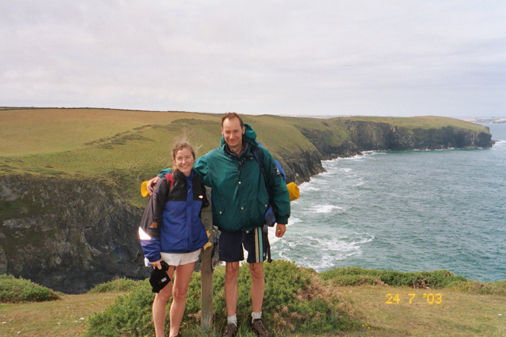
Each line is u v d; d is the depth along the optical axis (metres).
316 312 4.73
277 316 4.41
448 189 68.50
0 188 32.38
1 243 29.39
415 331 5.09
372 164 111.19
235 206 3.51
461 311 6.93
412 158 129.88
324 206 52.78
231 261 3.67
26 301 9.05
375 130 165.12
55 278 29.89
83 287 30.56
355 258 31.69
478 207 53.34
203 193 3.47
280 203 3.66
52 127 69.31
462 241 36.91
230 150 3.55
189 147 3.31
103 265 32.91
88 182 38.16
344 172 94.06
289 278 5.46
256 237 3.64
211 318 4.00
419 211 50.34
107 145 58.03
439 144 174.50
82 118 83.62
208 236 3.60
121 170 45.75
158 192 3.24
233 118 3.43
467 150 165.12
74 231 33.31
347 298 5.98
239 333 3.83
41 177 35.53
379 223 43.53
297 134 116.44
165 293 3.51
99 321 4.60
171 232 3.27
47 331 5.54
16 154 44.47
